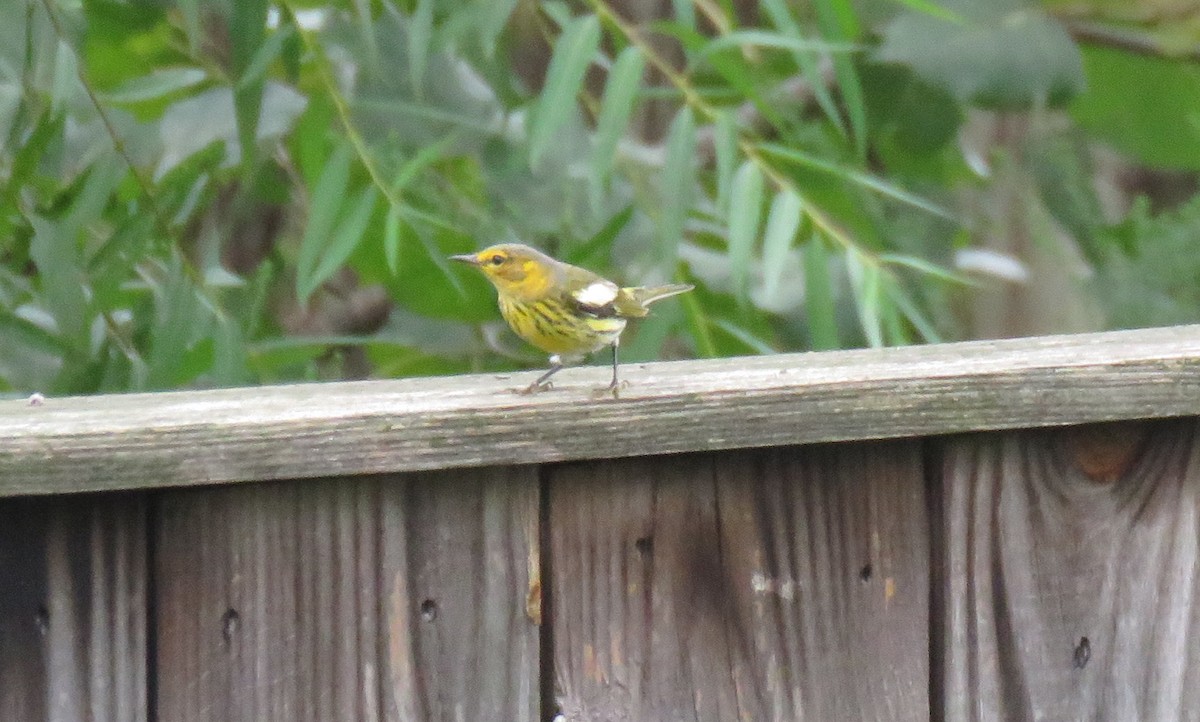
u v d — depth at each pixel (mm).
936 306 15555
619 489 6027
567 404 5801
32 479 5355
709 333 11961
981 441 6309
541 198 12633
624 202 12805
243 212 13031
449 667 5910
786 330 13219
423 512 5871
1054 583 6398
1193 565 6516
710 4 13094
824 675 6191
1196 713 6527
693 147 10633
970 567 6328
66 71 9930
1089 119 18281
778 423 5938
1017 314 18766
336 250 10234
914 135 15820
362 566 5828
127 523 5648
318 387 6602
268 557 5773
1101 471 6426
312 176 11141
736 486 6113
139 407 5891
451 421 5707
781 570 6148
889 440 6227
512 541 5945
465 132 12477
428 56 12070
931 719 6352
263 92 11500
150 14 11391
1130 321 17375
